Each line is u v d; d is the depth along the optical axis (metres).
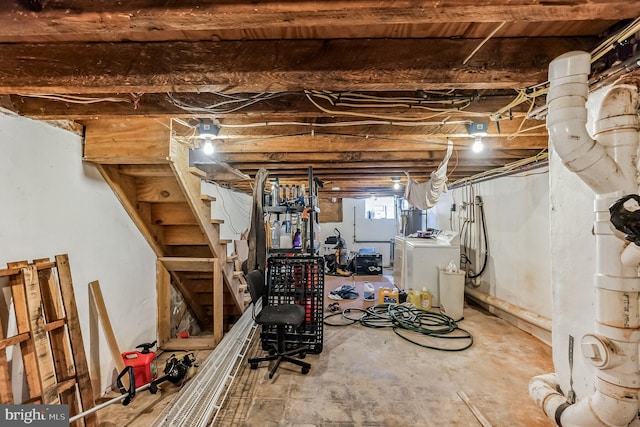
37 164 1.77
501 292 3.98
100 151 2.10
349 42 1.21
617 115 1.14
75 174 2.05
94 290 2.20
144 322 2.86
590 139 1.11
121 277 2.52
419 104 1.73
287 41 1.21
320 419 1.95
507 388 2.29
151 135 2.11
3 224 1.58
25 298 1.57
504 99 1.73
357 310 4.29
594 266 1.31
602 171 1.11
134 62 1.22
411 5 0.80
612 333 1.13
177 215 2.90
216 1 0.81
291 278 3.01
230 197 4.68
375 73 1.21
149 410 2.10
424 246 4.51
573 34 1.20
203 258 3.11
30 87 1.25
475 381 2.39
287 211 3.20
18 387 1.64
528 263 3.45
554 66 1.15
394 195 7.59
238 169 3.49
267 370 2.58
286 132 2.18
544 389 1.55
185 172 2.41
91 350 2.15
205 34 1.17
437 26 1.13
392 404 2.10
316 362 2.72
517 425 1.89
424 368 2.60
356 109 1.75
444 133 2.19
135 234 2.73
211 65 1.21
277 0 0.80
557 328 1.55
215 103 1.69
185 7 0.82
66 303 1.83
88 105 1.69
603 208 1.16
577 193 1.41
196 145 2.38
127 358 2.37
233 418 1.96
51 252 1.86
